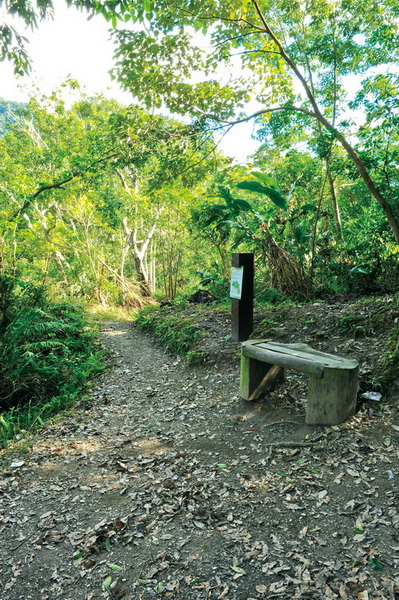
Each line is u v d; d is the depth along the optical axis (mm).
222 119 7137
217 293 9727
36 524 2564
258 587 1926
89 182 9844
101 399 5047
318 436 3213
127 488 2910
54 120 19188
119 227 20078
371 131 5711
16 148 18656
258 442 3359
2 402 5332
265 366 4156
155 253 22812
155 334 7922
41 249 10594
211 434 3668
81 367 6215
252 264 5758
